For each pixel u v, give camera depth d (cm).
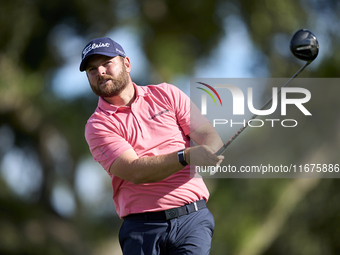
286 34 3191
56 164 3878
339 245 2891
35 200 3997
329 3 3116
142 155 1030
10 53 3331
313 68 2969
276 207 2886
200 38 3381
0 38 3328
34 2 3322
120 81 1038
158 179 989
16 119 3566
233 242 2892
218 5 3303
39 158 3869
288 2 3138
